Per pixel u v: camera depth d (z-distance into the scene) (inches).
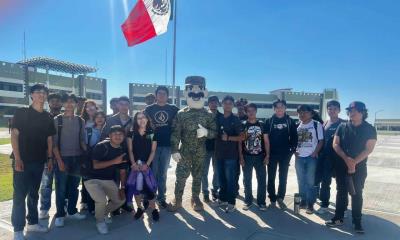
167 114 222.2
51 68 2349.9
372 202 239.8
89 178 180.2
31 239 161.9
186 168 214.7
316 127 208.8
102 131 205.0
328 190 211.6
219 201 228.8
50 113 179.9
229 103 215.2
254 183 308.8
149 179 195.0
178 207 216.5
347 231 180.1
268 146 215.0
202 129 209.2
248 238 168.2
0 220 184.5
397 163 466.3
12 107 1989.4
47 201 187.8
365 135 174.7
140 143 199.0
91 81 2341.3
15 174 159.6
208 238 167.8
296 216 205.5
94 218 195.5
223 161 221.1
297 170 215.8
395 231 180.2
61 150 181.2
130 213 206.8
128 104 215.9
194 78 221.5
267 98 2534.5
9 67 1975.9
